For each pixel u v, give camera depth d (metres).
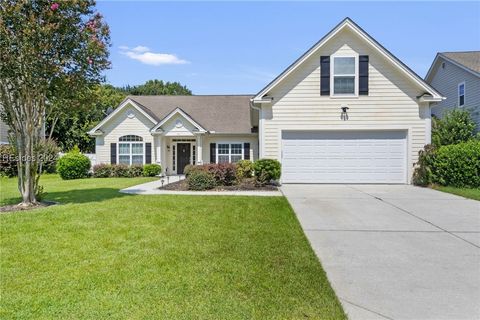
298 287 3.86
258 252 5.07
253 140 20.81
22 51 8.17
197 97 24.91
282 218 7.38
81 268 4.35
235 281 3.99
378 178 14.22
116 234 5.95
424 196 10.83
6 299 3.49
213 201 9.48
